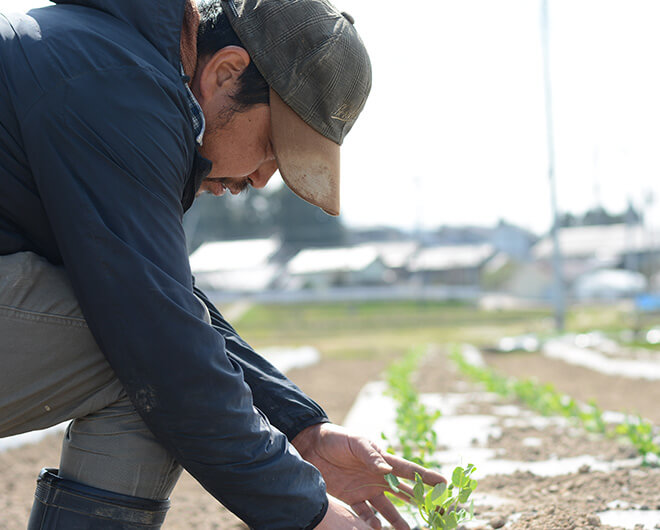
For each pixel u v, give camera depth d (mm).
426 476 1824
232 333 1958
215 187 1849
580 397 7555
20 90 1383
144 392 1364
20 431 1528
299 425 1857
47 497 1469
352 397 7754
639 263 33625
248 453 1404
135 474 1478
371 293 31078
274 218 57094
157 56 1488
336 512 1521
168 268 1393
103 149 1364
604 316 27406
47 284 1462
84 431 1495
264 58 1564
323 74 1576
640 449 3455
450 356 14164
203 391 1363
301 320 29172
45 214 1447
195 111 1545
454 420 5219
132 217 1370
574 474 3109
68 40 1414
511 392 6770
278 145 1628
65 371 1475
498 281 33375
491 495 2777
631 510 2408
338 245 38344
